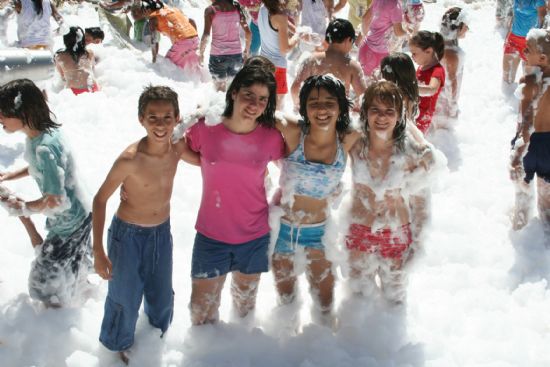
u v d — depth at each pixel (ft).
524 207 16.48
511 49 27.91
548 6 26.71
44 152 11.41
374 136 11.84
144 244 11.25
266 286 14.30
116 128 21.61
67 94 22.98
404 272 12.76
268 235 12.13
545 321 13.16
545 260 15.39
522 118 15.83
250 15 29.78
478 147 22.30
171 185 11.39
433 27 39.86
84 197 12.41
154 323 12.28
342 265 12.91
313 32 28.22
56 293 12.39
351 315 12.84
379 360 11.85
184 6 43.55
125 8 32.91
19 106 11.19
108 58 26.96
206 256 11.77
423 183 12.20
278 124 11.59
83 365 11.46
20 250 15.10
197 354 11.98
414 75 14.55
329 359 11.68
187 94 25.62
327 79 11.26
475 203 18.49
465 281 14.75
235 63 26.61
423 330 12.71
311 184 11.72
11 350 11.68
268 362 11.81
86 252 12.85
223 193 11.42
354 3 32.91
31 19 26.48
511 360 12.09
